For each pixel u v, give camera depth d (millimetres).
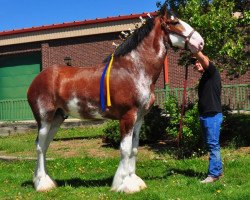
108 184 8406
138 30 7543
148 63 7438
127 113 7363
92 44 24016
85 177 9328
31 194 7750
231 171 8695
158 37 7520
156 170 9500
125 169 7418
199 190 7355
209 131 7914
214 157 7930
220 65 12109
